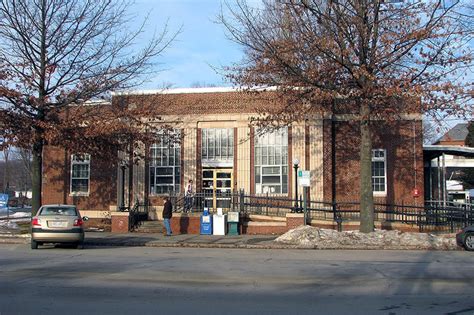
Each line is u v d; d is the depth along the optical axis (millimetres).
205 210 23797
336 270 12359
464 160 53594
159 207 27828
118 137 23250
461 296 9117
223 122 28281
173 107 28641
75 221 17438
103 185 29141
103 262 13781
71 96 22344
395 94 17812
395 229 24359
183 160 28359
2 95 20375
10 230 24453
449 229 24156
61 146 22547
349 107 27188
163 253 16781
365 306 8250
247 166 27781
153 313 7691
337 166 27391
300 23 20031
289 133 27469
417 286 10125
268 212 25609
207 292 9445
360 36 18141
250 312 7785
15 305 8227
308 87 20531
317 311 7867
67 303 8406
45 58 21875
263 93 27297
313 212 26234
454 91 17766
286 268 12711
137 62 23156
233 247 19484
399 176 27203
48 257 14945
